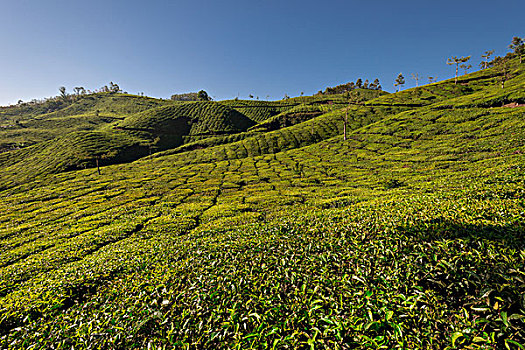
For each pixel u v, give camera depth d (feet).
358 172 170.81
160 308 27.22
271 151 317.63
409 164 160.15
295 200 115.24
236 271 30.91
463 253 22.34
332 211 57.00
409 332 17.38
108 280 43.42
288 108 631.97
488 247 23.11
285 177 189.67
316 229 41.57
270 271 29.68
